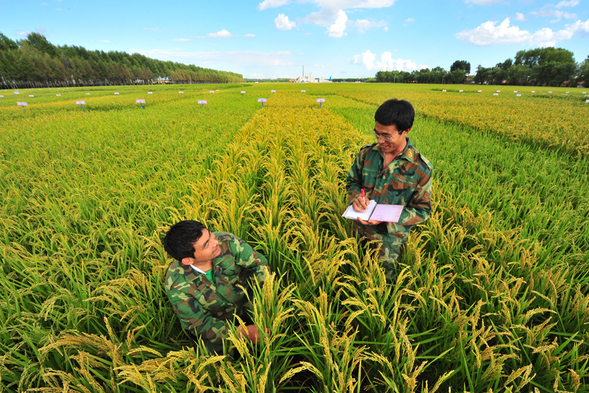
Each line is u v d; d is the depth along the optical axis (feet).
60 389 5.38
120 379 6.02
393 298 7.34
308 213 12.35
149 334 7.29
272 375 6.22
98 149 25.93
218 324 6.75
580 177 17.39
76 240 11.12
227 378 5.13
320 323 6.04
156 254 9.87
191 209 11.85
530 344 6.24
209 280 6.94
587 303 6.56
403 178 7.82
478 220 10.94
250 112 55.77
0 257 9.96
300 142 24.91
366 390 6.69
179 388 5.98
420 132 31.96
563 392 5.03
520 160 21.88
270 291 6.72
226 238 7.24
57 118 48.16
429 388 6.64
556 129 30.40
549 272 7.64
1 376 6.20
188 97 102.27
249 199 14.11
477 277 8.16
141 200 13.42
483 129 33.32
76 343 6.20
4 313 7.87
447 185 15.03
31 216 12.69
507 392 5.13
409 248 9.20
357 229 9.54
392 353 6.85
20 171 19.76
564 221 11.04
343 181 17.03
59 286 8.30
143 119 43.62
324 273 8.13
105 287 7.21
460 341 5.98
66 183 17.20
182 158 22.82
